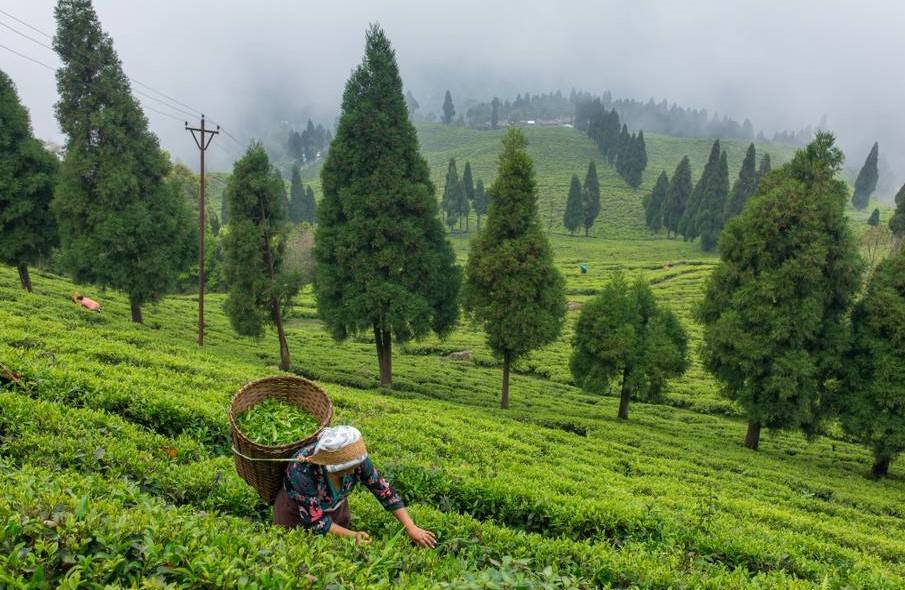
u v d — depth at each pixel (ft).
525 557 23.36
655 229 446.60
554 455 58.90
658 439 85.92
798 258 84.69
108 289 154.10
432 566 17.61
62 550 12.49
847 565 32.30
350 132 95.61
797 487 69.46
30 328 61.16
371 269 96.73
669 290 254.68
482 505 32.65
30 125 114.21
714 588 22.56
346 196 95.61
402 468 34.06
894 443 81.51
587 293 254.68
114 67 103.19
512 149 95.50
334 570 14.37
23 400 29.81
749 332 89.15
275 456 16.57
